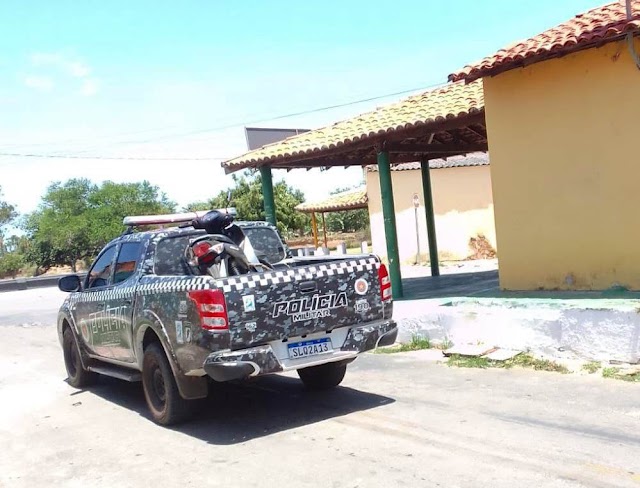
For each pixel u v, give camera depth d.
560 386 6.38
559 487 4.07
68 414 7.23
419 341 8.91
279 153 12.17
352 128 11.91
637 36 7.66
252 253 7.16
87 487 4.89
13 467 5.54
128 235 7.41
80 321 8.03
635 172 7.92
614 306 6.98
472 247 23.78
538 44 8.40
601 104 8.13
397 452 4.97
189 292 5.54
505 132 9.23
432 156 16.02
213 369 5.34
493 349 7.95
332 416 6.13
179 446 5.67
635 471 4.23
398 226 24.94
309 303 5.73
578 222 8.56
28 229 51.69
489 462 4.58
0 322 18.16
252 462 5.08
